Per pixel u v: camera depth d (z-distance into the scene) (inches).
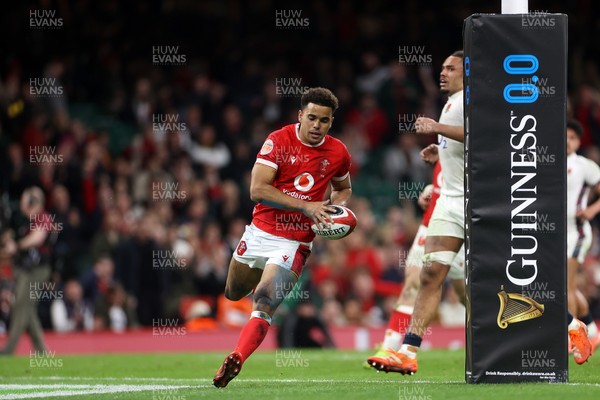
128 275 1793.8
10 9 2283.5
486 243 772.0
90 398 762.2
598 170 1184.2
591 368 983.0
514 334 770.8
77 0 2341.3
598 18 2603.3
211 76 2397.9
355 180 2325.3
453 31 2554.1
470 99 772.6
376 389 763.4
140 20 2391.7
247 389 792.3
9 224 1512.1
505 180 770.8
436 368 1060.5
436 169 1029.8
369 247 1942.7
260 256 857.5
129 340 1662.2
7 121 2073.1
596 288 1881.2
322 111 832.3
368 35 2532.0
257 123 2253.9
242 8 2511.1
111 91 2309.3
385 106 2397.9
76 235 1897.1
